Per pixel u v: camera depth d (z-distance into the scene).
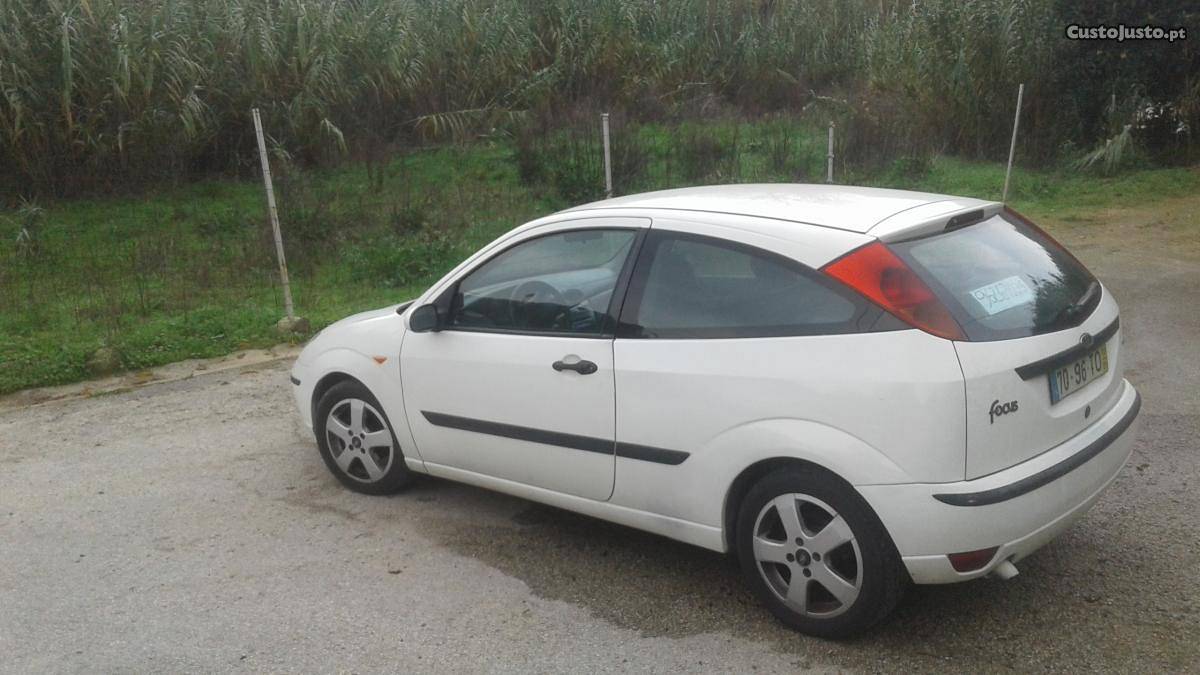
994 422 3.40
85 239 11.97
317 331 9.20
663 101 19.38
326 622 4.11
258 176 14.71
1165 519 4.70
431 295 4.95
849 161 16.59
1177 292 9.29
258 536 4.99
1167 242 11.73
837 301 3.61
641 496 4.16
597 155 14.90
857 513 3.54
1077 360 3.76
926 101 18.33
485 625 4.04
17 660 3.90
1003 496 3.39
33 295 10.12
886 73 19.05
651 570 4.46
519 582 4.40
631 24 19.20
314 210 12.80
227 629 4.08
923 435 3.37
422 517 5.14
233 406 7.28
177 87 13.34
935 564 3.45
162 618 4.20
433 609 4.19
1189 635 3.73
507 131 17.00
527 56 18.02
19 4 12.45
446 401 4.83
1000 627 3.84
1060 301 3.86
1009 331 3.54
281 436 6.57
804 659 3.68
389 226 12.59
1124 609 3.93
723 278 3.91
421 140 16.75
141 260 11.18
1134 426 4.05
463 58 17.16
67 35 12.19
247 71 14.52
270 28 14.62
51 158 13.01
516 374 4.48
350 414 5.44
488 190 14.46
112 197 13.50
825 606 3.79
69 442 6.66
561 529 4.93
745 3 22.30
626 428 4.11
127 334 8.91
